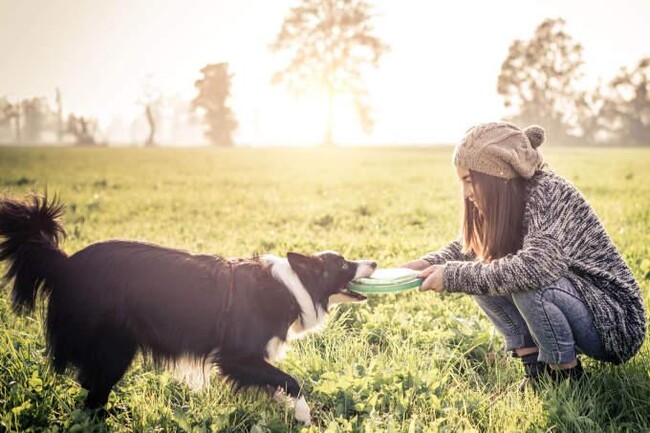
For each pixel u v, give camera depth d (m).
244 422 4.16
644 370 4.34
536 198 4.04
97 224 11.78
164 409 4.12
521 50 71.06
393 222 11.88
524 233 4.16
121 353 4.12
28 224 4.24
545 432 3.75
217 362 4.18
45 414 4.07
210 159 35.66
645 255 8.08
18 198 4.34
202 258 4.30
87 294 4.06
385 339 5.42
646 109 67.94
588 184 18.53
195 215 13.43
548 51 70.38
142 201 15.59
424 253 8.15
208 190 18.67
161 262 4.16
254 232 10.84
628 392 4.18
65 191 17.38
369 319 5.73
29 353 4.92
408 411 4.14
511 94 71.81
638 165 27.53
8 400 4.14
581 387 4.21
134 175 23.84
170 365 4.27
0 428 3.84
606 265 4.07
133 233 10.60
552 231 3.95
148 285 4.08
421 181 22.02
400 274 4.46
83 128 67.50
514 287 3.97
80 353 4.10
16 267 4.26
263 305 4.25
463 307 6.10
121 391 4.54
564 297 4.03
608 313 4.03
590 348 4.17
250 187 19.80
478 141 4.05
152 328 4.10
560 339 4.09
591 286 4.07
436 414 4.10
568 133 70.62
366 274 4.70
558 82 70.56
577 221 4.00
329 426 3.76
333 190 18.92
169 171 26.25
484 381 4.74
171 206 14.91
